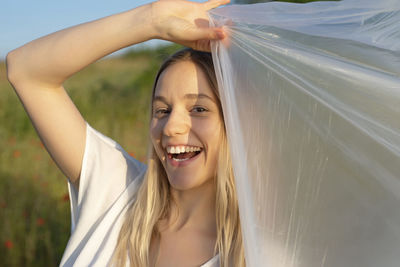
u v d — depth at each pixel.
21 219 3.83
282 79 1.16
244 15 1.23
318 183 1.11
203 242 1.39
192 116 1.35
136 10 1.30
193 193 1.45
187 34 1.24
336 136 1.11
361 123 1.09
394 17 1.14
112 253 1.41
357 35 1.15
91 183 1.50
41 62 1.35
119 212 1.48
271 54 1.18
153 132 1.41
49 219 3.87
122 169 1.56
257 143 1.15
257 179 1.12
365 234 1.08
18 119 6.28
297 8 1.21
